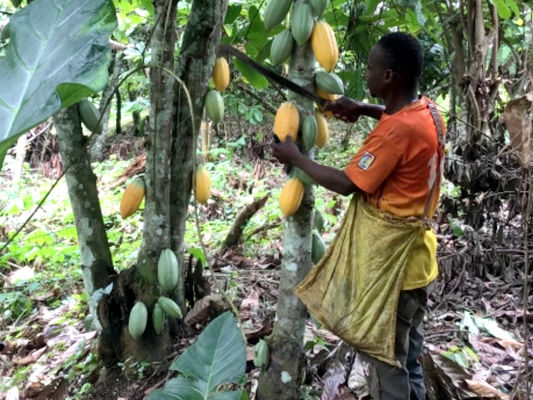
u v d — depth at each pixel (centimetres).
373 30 410
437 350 329
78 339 387
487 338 361
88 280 327
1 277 530
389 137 218
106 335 314
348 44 426
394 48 226
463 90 480
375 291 229
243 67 307
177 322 329
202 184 286
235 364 199
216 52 278
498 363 332
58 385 304
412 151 219
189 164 313
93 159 1001
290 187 243
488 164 441
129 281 307
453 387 288
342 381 286
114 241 596
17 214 723
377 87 235
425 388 288
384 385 243
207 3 285
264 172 827
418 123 220
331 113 266
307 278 247
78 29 140
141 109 854
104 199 726
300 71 245
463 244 466
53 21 143
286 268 258
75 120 303
